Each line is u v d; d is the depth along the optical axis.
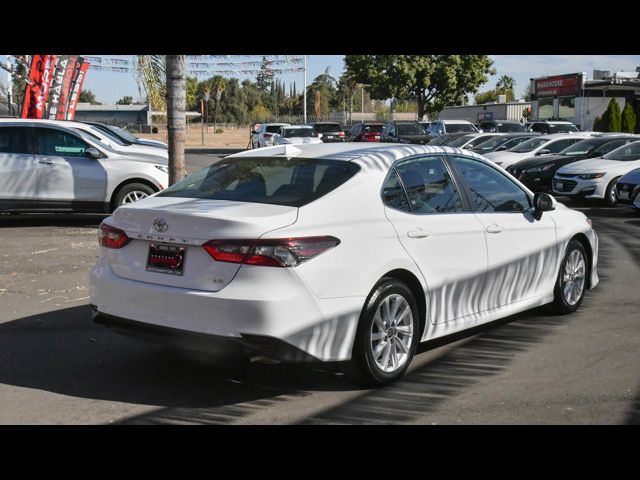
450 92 46.16
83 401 4.94
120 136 18.94
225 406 4.86
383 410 4.77
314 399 4.98
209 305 4.63
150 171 13.06
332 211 4.97
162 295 4.82
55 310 7.34
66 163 12.73
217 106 113.00
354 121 78.56
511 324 6.88
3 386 5.22
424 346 6.19
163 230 4.89
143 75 12.58
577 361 5.78
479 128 39.56
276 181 5.33
